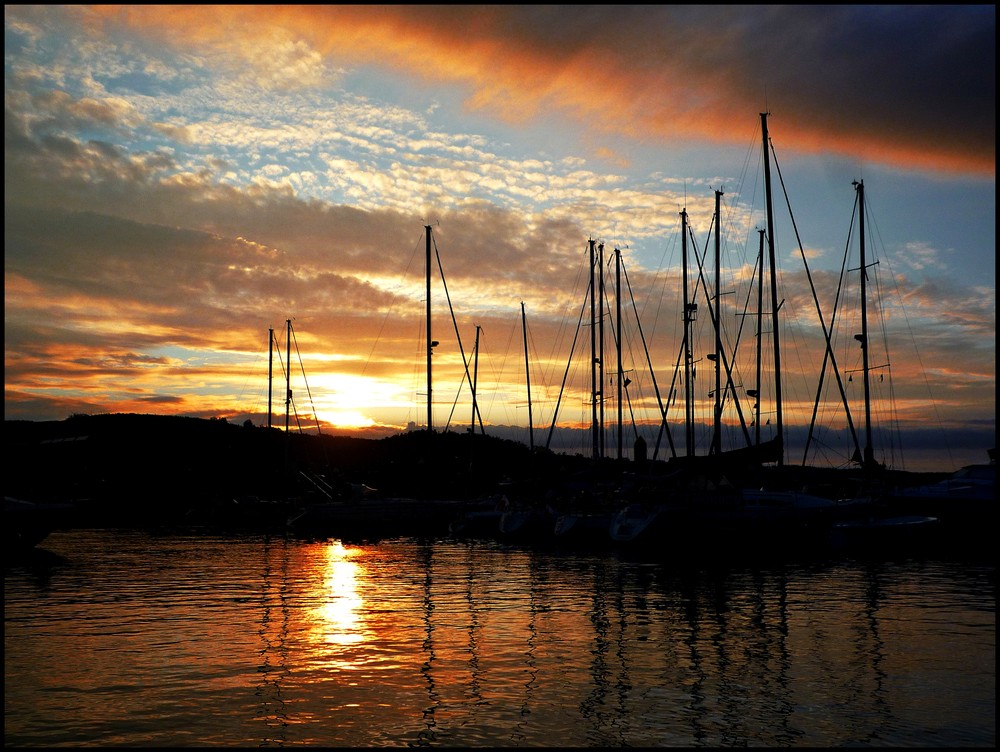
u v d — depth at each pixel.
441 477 62.69
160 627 20.73
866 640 18.94
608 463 51.06
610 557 36.81
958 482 38.69
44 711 13.94
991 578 28.92
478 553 39.12
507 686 15.34
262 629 20.45
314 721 13.47
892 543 35.94
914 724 13.28
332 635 19.69
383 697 14.67
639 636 19.48
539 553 38.81
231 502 61.09
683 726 13.21
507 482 54.66
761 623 20.94
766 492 39.12
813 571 31.16
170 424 96.56
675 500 38.59
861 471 49.19
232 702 14.41
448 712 13.88
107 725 13.28
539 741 12.61
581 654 17.73
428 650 18.12
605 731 12.99
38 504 34.62
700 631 20.02
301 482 70.81
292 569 32.84
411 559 36.56
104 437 87.81
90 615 22.42
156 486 71.00
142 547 42.53
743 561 34.69
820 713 13.77
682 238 52.91
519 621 21.36
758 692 14.92
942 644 18.52
